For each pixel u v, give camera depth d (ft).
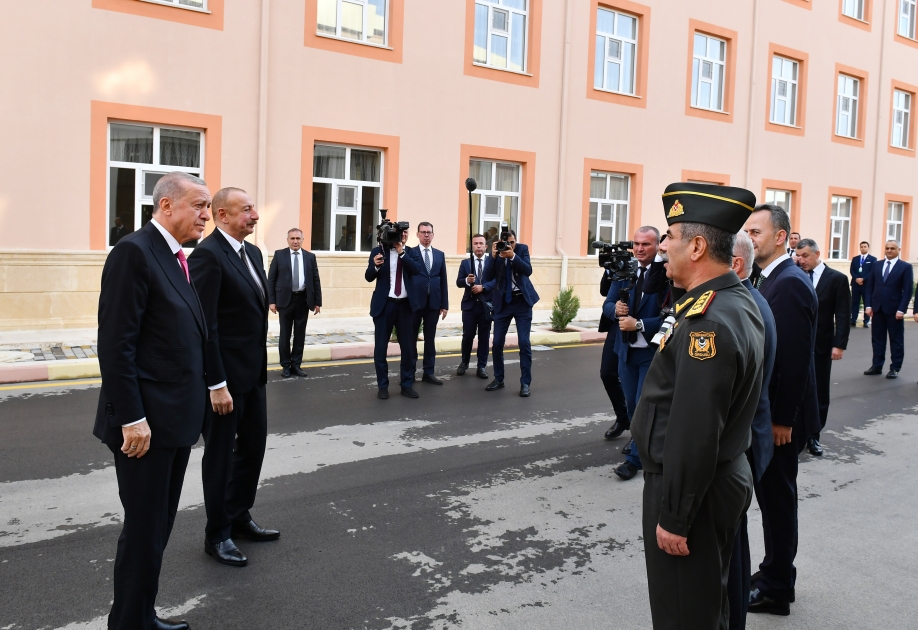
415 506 16.31
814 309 11.94
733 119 61.98
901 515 16.51
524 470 19.06
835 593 12.83
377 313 26.45
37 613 11.29
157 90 37.19
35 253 34.68
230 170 39.55
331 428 22.43
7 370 27.14
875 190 75.61
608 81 55.01
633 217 56.54
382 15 44.32
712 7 59.52
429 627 11.28
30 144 34.45
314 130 41.86
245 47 39.37
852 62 71.46
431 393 27.81
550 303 52.08
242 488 14.06
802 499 17.46
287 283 29.71
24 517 14.94
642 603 12.23
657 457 8.34
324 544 14.20
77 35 35.09
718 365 7.75
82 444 19.74
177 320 10.23
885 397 29.27
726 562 8.54
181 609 11.60
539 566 13.52
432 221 46.50
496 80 48.37
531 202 50.65
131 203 37.76
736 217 8.34
